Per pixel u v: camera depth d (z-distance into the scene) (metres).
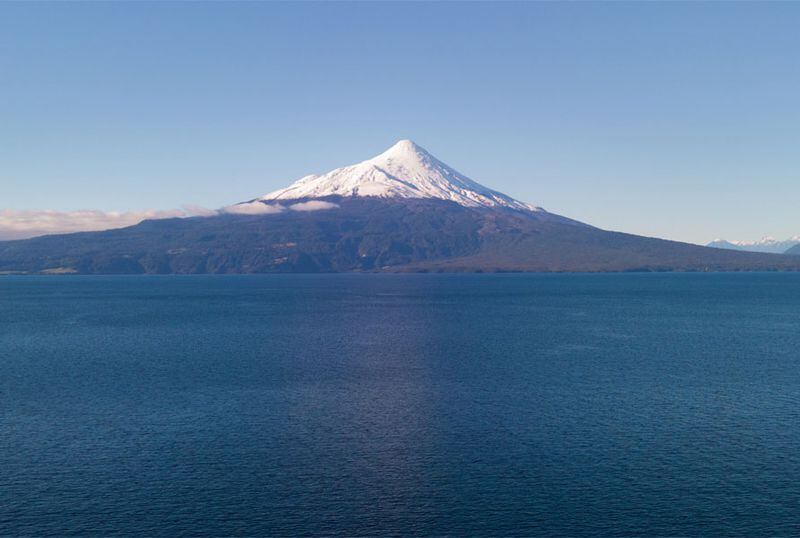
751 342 103.19
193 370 77.00
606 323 135.12
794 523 35.31
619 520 35.66
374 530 34.66
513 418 54.22
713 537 33.97
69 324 136.75
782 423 52.66
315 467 42.97
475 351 92.19
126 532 34.59
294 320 143.50
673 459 44.25
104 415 55.53
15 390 65.75
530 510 36.81
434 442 47.78
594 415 55.09
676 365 79.88
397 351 92.50
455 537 33.97
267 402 59.81
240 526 35.12
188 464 43.59
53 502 37.97
